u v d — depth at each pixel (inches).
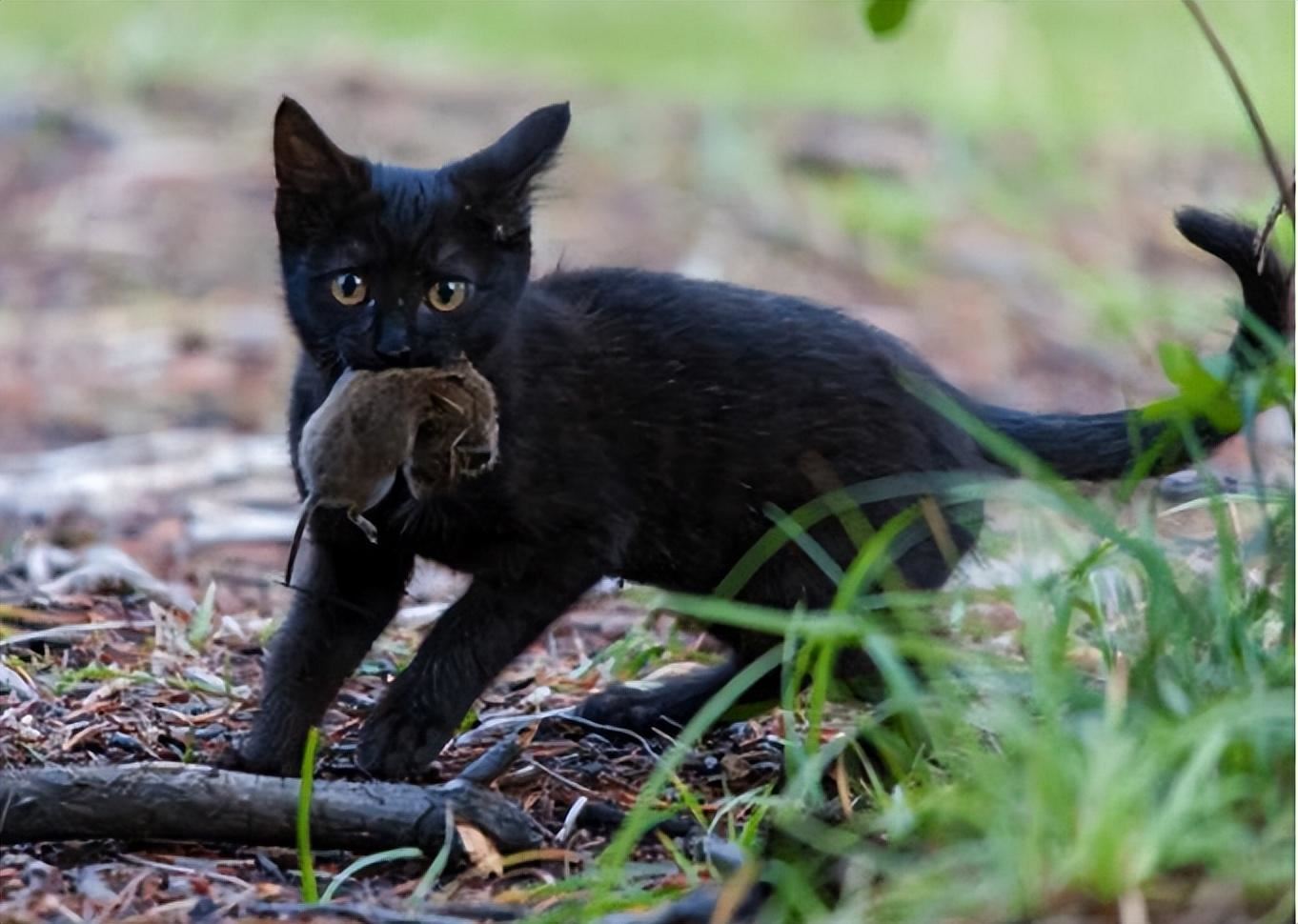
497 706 341.4
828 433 324.8
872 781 260.7
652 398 322.3
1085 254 748.6
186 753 299.7
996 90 959.0
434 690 303.9
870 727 254.4
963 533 323.9
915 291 711.7
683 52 1078.4
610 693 332.8
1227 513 286.2
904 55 1078.4
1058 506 271.1
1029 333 677.9
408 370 293.6
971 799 229.8
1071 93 948.6
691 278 347.9
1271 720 230.4
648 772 305.9
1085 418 336.5
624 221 735.7
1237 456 484.7
